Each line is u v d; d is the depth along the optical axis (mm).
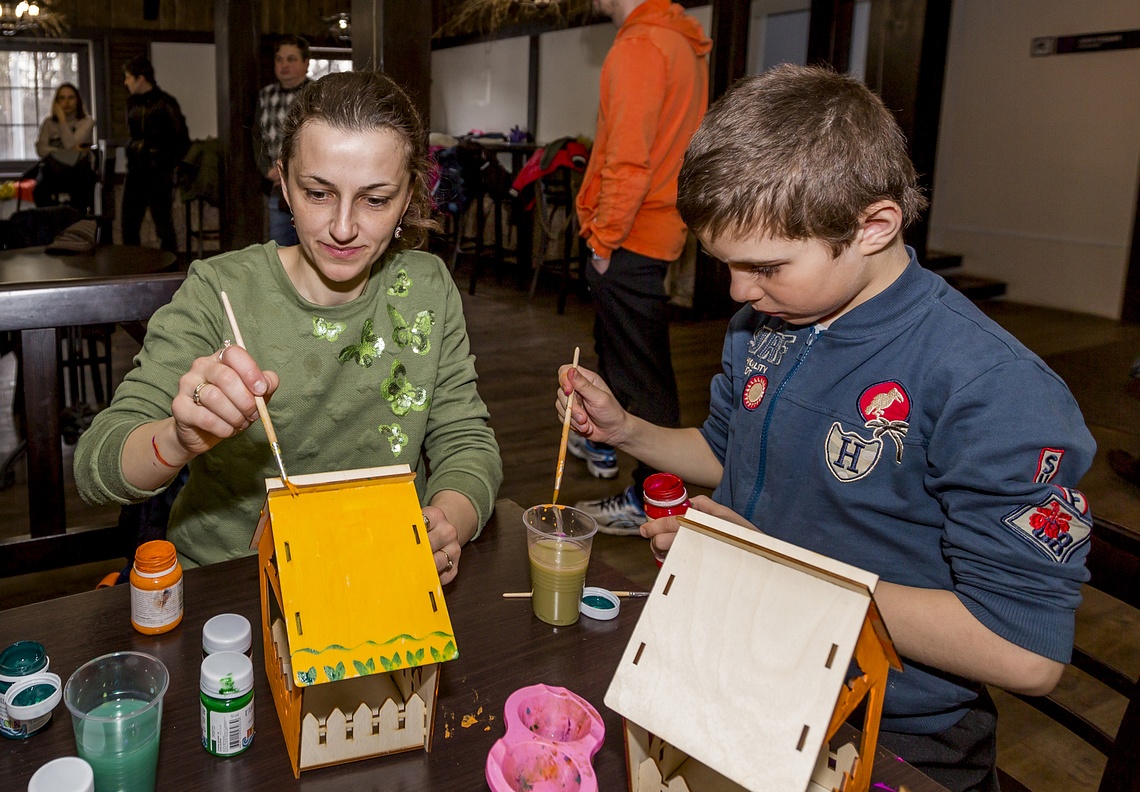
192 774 713
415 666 707
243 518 1239
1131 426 4059
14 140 8055
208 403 812
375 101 1006
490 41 8539
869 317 987
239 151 5137
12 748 730
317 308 1203
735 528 659
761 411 1110
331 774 722
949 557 927
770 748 589
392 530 750
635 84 2506
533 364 4746
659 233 2695
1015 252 6617
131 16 8094
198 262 1207
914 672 1000
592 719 760
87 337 3582
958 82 6801
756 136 837
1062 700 2119
